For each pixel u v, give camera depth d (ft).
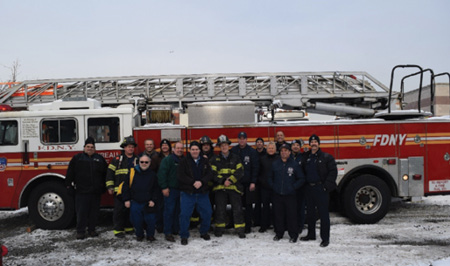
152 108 23.17
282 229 18.12
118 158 19.04
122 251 16.99
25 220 24.61
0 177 21.03
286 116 27.37
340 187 21.80
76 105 22.17
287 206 17.87
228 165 18.44
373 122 22.13
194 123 21.77
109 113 21.27
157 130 21.45
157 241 18.48
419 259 15.24
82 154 19.31
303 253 16.19
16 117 21.18
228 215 23.68
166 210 18.31
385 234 19.16
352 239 18.30
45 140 21.17
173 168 18.25
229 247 17.21
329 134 21.97
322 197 17.11
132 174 18.06
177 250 16.92
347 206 21.29
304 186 18.31
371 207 21.58
